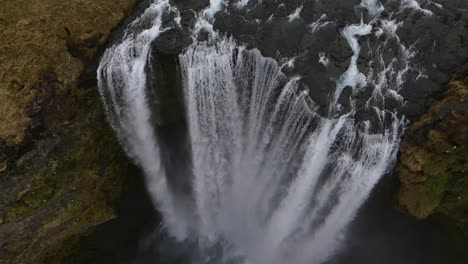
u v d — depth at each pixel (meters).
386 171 25.44
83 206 26.50
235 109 26.11
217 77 25.38
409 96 24.67
